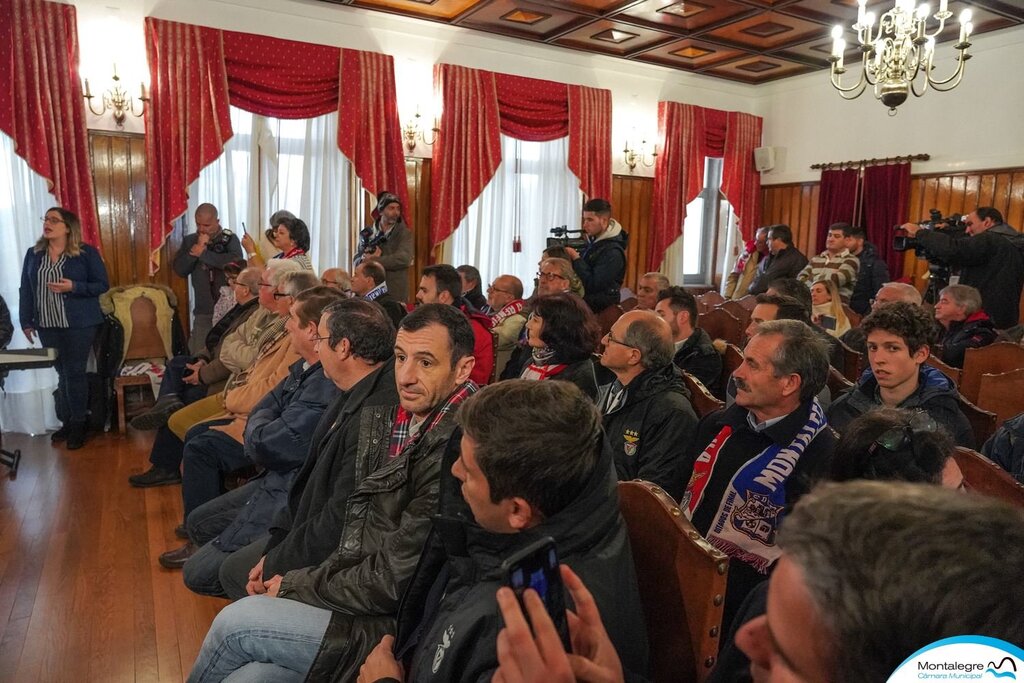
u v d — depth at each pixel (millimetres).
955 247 3738
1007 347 2717
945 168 6078
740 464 1604
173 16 4816
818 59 6418
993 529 388
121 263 4844
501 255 6383
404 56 5664
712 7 5066
